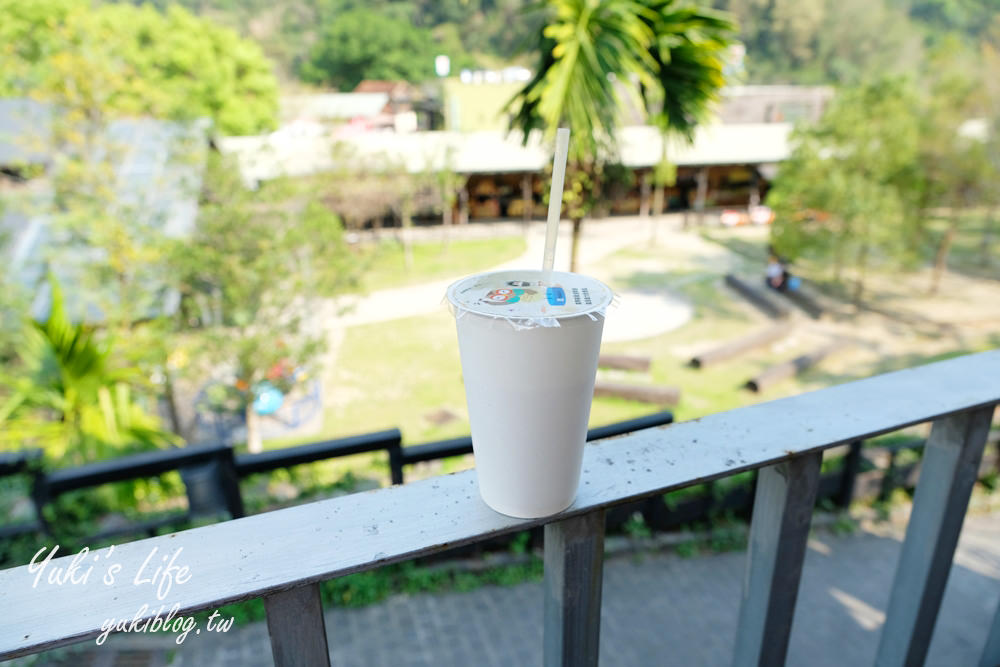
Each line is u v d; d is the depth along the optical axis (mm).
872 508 3938
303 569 556
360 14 51750
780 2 56594
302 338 7965
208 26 30953
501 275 661
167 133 7504
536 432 570
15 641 483
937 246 15180
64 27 7113
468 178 26359
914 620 982
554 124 3672
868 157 12406
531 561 3369
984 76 12039
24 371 5113
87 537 3049
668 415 2768
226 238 6844
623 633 3018
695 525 3729
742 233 23422
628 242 21984
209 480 2924
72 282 6711
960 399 847
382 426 8711
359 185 17719
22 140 7047
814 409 833
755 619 834
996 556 3377
